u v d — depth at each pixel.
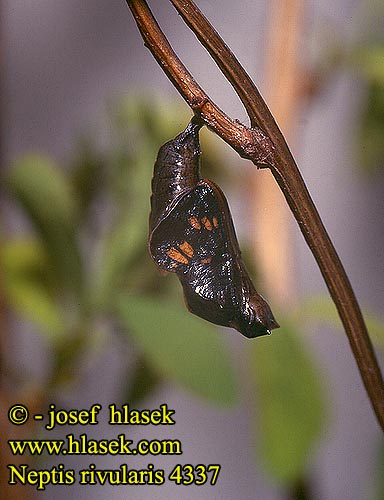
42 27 0.29
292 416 0.20
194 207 0.15
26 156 0.24
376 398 0.15
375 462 0.25
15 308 0.25
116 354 0.29
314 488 0.24
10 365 0.25
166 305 0.21
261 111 0.14
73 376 0.24
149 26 0.14
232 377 0.20
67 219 0.23
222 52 0.14
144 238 0.23
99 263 0.23
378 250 0.30
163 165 0.15
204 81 0.27
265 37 0.27
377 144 0.27
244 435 0.29
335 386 0.30
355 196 0.29
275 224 0.23
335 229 0.30
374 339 0.22
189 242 0.15
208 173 0.24
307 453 0.20
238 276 0.15
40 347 0.29
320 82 0.25
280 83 0.24
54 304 0.24
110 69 0.29
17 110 0.29
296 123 0.24
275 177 0.15
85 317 0.23
